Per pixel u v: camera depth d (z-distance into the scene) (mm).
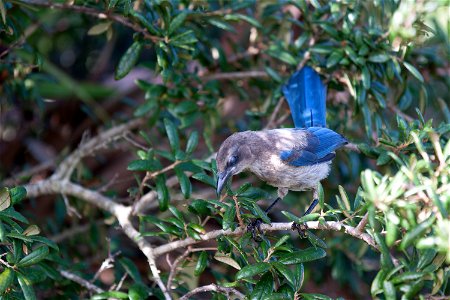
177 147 9836
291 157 10273
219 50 12055
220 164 10039
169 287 9078
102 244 12461
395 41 9594
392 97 11930
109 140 12047
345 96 12227
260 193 9234
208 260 9930
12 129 14664
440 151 7445
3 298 7863
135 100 15375
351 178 12359
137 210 10711
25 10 11578
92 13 10172
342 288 13211
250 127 12609
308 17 11188
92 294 10094
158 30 9812
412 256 7578
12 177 12906
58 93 14859
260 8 12422
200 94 11688
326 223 7941
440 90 13562
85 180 12953
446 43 9820
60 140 15664
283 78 11906
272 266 7867
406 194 6852
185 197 9508
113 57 16266
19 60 11477
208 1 11312
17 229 7926
